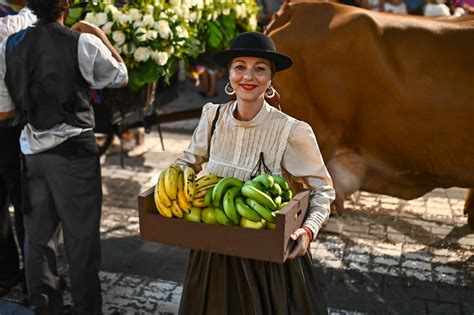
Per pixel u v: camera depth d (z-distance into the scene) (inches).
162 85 179.3
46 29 117.1
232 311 97.9
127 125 171.3
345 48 138.9
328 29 140.6
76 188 123.0
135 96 158.7
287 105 146.2
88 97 123.3
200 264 98.3
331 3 146.5
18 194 140.4
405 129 139.9
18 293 148.1
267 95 98.2
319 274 154.5
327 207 94.0
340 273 155.1
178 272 157.8
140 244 172.4
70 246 126.1
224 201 86.6
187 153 101.5
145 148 247.1
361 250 166.4
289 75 143.7
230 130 95.0
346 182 151.3
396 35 138.3
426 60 135.9
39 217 125.0
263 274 93.2
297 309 97.6
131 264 161.8
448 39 136.4
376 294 145.9
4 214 143.3
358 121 144.7
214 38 177.8
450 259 161.2
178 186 88.2
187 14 161.0
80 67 118.6
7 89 122.5
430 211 190.4
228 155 96.0
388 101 138.9
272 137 93.4
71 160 121.1
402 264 158.9
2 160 134.6
